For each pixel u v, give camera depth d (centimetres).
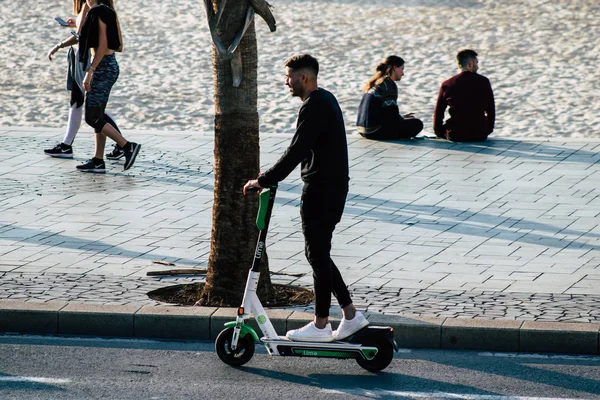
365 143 3378
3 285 1880
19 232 2300
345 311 1552
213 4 1744
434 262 2072
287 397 1416
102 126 2886
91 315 1712
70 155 3144
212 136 3506
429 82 4675
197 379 1494
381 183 2808
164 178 2886
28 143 3356
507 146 3319
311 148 1520
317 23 6200
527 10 6594
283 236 2298
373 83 3438
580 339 1611
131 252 2148
